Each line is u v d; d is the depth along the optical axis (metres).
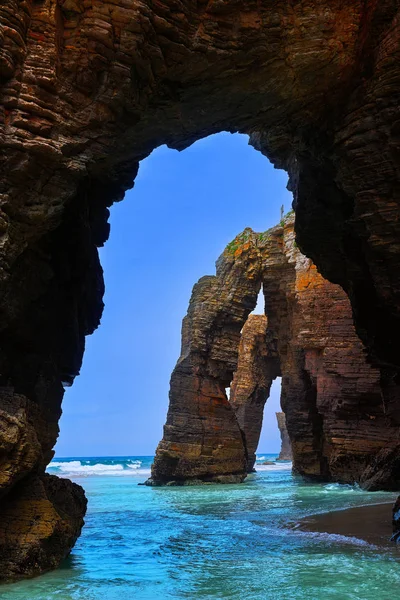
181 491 35.62
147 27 11.37
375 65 13.44
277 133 17.31
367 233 14.52
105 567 11.71
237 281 44.84
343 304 35.22
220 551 13.48
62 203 11.66
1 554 10.30
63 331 15.77
